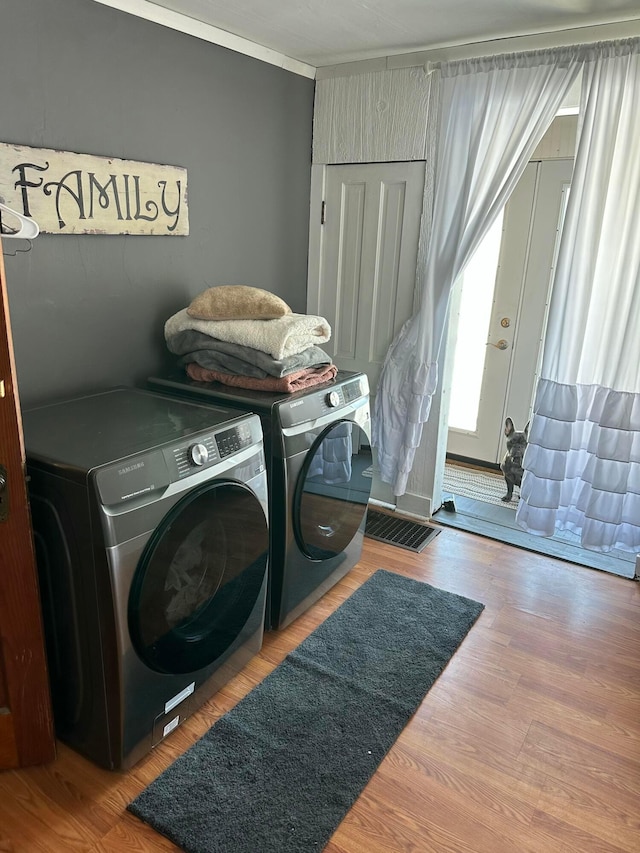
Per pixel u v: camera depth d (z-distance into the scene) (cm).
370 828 157
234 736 184
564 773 176
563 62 240
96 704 165
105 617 152
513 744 186
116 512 148
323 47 273
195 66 245
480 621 245
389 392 315
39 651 162
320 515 235
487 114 260
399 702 200
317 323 235
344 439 242
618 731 192
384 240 309
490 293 387
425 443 321
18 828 154
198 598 182
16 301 203
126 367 246
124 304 239
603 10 220
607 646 232
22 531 151
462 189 276
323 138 314
